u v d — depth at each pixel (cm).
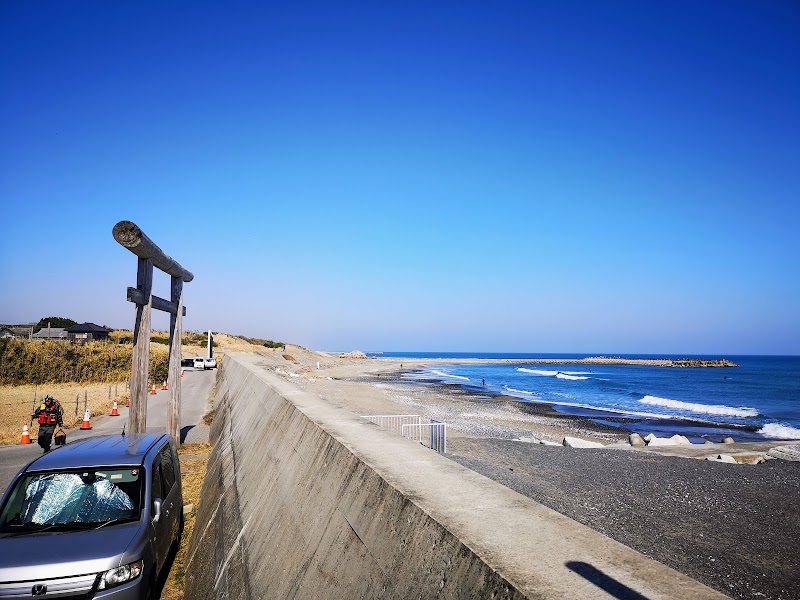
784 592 652
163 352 5022
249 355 5253
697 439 2914
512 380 8681
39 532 562
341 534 339
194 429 1886
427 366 14775
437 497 288
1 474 1281
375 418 1645
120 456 678
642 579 195
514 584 188
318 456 471
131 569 537
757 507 1036
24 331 6272
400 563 258
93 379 3691
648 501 1073
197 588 629
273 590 399
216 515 762
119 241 1112
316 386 4397
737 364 16962
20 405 2562
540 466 1445
